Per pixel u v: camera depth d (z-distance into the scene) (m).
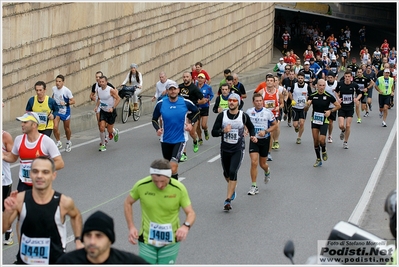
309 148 27.19
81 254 7.98
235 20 58.53
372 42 94.62
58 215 9.59
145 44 41.31
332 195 19.12
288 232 15.32
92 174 21.11
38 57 29.97
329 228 15.73
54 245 9.62
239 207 17.56
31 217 9.52
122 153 25.00
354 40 94.06
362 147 27.69
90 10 34.50
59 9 31.45
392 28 103.31
